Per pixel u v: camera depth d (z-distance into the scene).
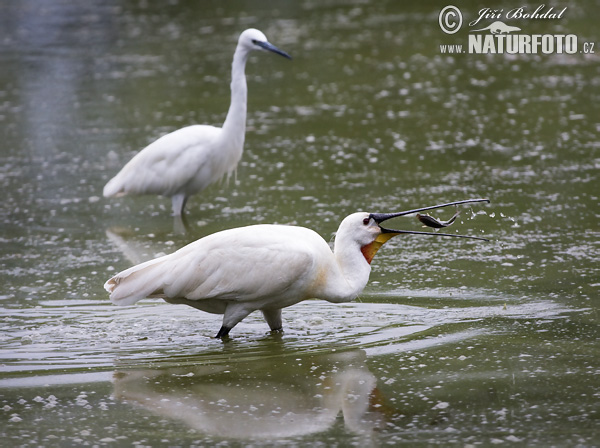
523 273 11.12
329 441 7.16
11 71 26.58
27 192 15.74
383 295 10.63
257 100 22.47
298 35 30.48
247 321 10.23
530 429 7.22
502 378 8.23
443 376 8.34
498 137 18.23
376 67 25.44
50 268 11.88
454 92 22.30
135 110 21.67
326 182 15.70
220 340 9.54
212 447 7.12
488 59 25.88
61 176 16.69
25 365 8.81
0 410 7.84
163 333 9.73
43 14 36.53
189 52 28.34
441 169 16.19
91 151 18.31
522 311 9.94
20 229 13.73
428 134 18.69
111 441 7.25
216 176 14.55
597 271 11.05
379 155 17.33
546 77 23.42
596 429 7.18
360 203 14.37
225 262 9.29
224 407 7.86
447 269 11.41
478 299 10.37
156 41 30.34
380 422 7.48
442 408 7.67
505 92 22.05
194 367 8.77
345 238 9.64
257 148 18.14
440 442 7.06
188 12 35.88
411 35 29.53
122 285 9.37
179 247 12.74
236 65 14.31
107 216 14.46
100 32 32.41
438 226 9.73
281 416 7.66
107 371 8.69
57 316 10.18
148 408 7.88
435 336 9.34
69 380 8.48
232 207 14.62
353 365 8.69
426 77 24.05
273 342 9.41
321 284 9.46
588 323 9.52
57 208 14.84
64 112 21.69
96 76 25.62
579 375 8.23
